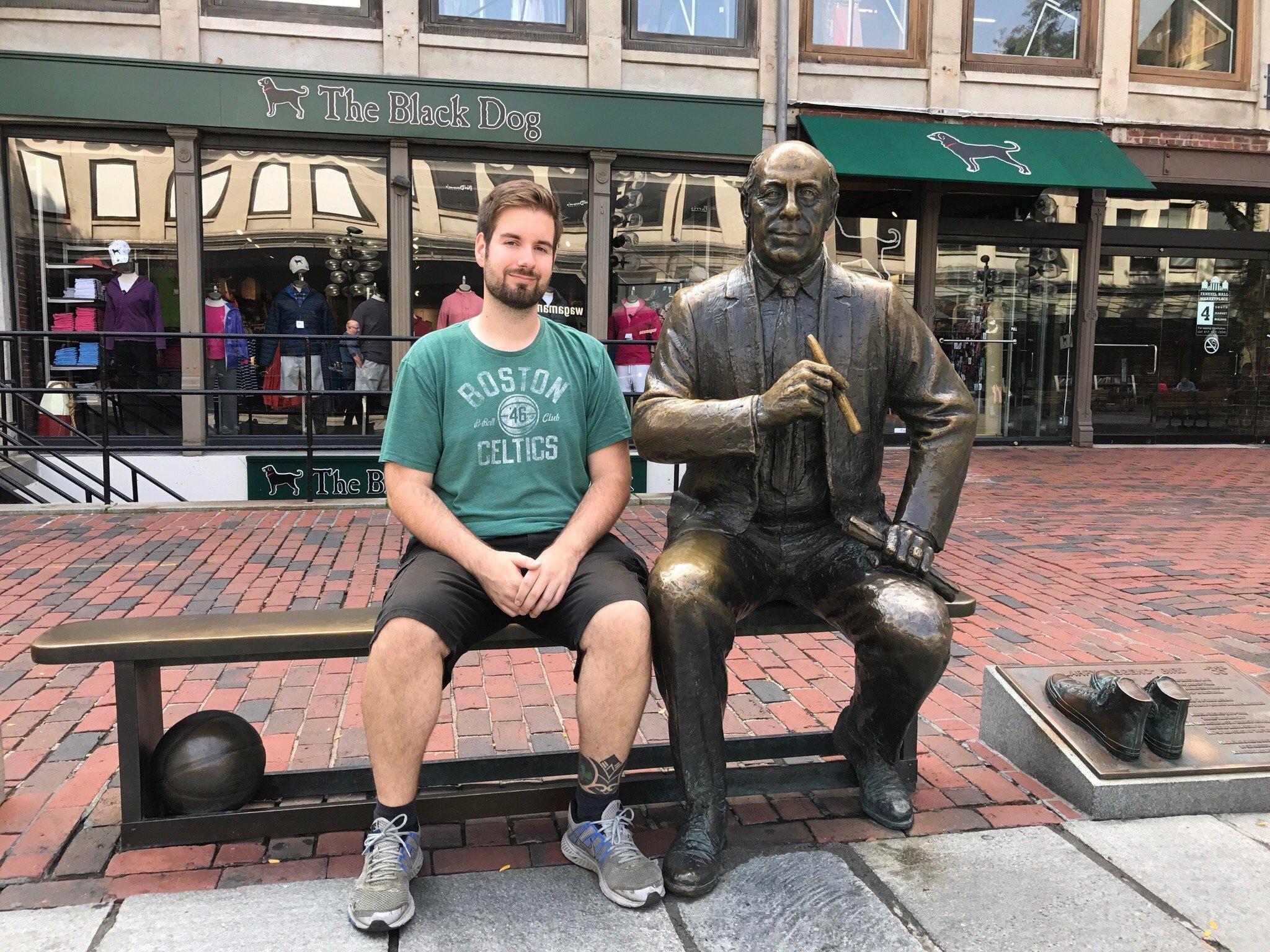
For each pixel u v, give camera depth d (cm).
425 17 968
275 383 960
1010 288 1184
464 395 237
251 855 237
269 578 534
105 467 769
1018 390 1202
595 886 222
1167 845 244
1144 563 588
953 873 229
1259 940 204
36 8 887
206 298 945
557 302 1030
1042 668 307
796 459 246
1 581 518
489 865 233
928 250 1131
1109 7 1126
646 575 242
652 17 1029
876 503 256
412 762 214
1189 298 1232
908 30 1096
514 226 233
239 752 242
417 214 982
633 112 995
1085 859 236
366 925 200
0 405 870
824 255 249
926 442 247
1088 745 268
